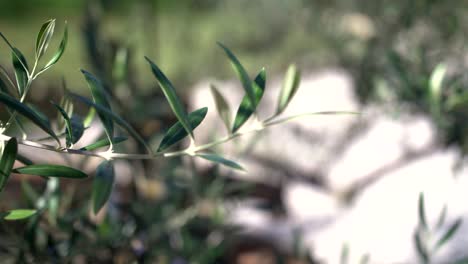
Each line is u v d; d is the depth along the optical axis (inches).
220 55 110.1
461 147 38.1
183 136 19.4
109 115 18.0
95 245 29.8
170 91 18.4
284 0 104.9
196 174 37.8
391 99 41.0
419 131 77.9
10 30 167.6
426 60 41.6
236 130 20.1
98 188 17.2
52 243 27.6
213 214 37.5
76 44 112.7
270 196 81.4
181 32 103.2
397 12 49.6
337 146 91.3
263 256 64.0
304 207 79.6
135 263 32.5
